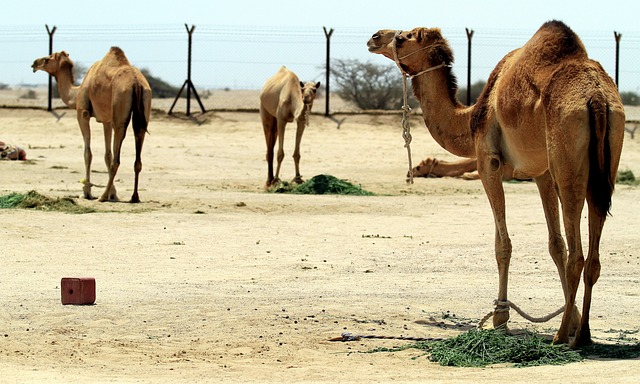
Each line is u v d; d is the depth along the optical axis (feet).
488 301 115.14
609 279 130.11
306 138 368.68
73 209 190.60
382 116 396.37
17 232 163.12
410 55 104.88
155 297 115.03
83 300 110.32
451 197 229.66
